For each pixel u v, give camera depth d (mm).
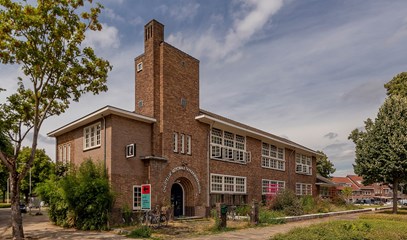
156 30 22062
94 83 16156
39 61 13945
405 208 36844
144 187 16656
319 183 40875
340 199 36719
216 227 16219
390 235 11117
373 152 25250
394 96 26234
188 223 19000
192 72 24141
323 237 10477
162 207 18734
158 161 20234
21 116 15891
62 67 14633
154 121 20797
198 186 22922
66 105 17047
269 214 20094
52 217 19734
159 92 21500
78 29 15188
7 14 13484
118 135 19016
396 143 23922
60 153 24641
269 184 30844
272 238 11359
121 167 18844
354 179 97438
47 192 19875
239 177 27047
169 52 22281
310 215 22703
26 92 16219
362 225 12500
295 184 35906
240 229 16578
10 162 14555
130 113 19359
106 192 17062
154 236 14414
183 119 22688
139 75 22422
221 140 25953
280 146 34125
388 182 26016
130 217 18344
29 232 16375
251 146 29203
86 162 18625
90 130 21031
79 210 17156
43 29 14367
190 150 22891
